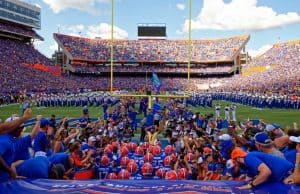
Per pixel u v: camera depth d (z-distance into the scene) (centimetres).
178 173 745
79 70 7556
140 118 2667
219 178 638
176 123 1684
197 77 7862
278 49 7206
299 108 3328
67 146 809
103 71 7712
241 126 1480
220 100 4819
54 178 452
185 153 916
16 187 374
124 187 382
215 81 7481
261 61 7106
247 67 7375
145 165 786
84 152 838
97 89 6794
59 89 5775
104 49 7962
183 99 4044
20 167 430
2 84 4800
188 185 391
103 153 921
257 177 382
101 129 1336
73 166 620
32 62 6431
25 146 492
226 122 1888
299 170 385
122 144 1082
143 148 1020
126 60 7819
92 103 3862
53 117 1304
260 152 412
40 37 8000
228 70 7662
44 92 5078
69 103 3812
